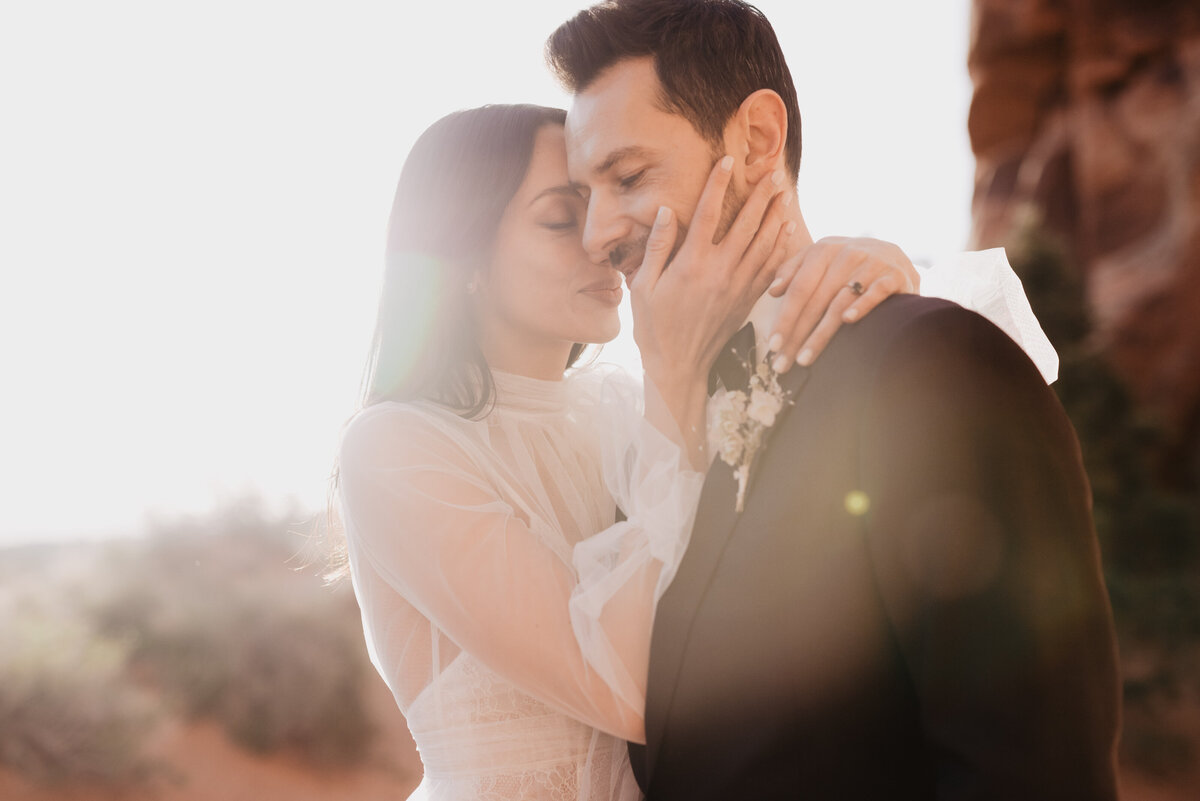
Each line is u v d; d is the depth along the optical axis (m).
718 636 1.52
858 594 1.39
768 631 1.45
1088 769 1.19
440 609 1.91
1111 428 13.30
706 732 1.53
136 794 10.66
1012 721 1.19
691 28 1.67
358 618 14.37
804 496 1.44
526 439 2.28
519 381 2.34
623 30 1.69
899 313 1.42
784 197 1.69
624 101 1.69
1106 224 16.95
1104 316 16.31
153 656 13.26
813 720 1.40
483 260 2.27
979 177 19.55
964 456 1.26
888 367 1.36
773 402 1.53
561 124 2.26
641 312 1.76
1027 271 14.09
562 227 2.21
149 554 18.11
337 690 12.63
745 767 1.46
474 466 2.07
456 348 2.26
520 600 1.83
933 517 1.26
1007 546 1.22
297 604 14.31
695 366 1.75
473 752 2.02
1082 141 17.41
